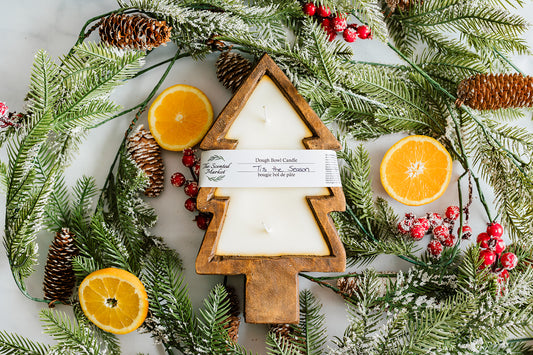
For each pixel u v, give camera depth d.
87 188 0.67
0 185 0.68
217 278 0.69
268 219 0.62
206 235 0.61
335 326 0.69
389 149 0.69
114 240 0.65
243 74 0.67
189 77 0.71
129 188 0.66
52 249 0.66
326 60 0.64
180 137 0.69
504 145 0.69
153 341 0.69
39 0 0.71
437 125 0.69
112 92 0.70
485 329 0.62
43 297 0.69
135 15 0.64
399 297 0.65
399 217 0.71
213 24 0.64
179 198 0.70
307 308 0.66
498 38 0.68
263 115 0.63
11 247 0.64
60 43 0.71
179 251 0.70
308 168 0.62
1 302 0.69
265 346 0.69
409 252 0.67
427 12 0.68
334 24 0.68
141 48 0.63
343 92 0.67
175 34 0.67
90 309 0.64
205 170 0.62
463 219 0.71
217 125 0.62
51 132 0.70
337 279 0.69
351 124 0.70
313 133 0.63
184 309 0.64
